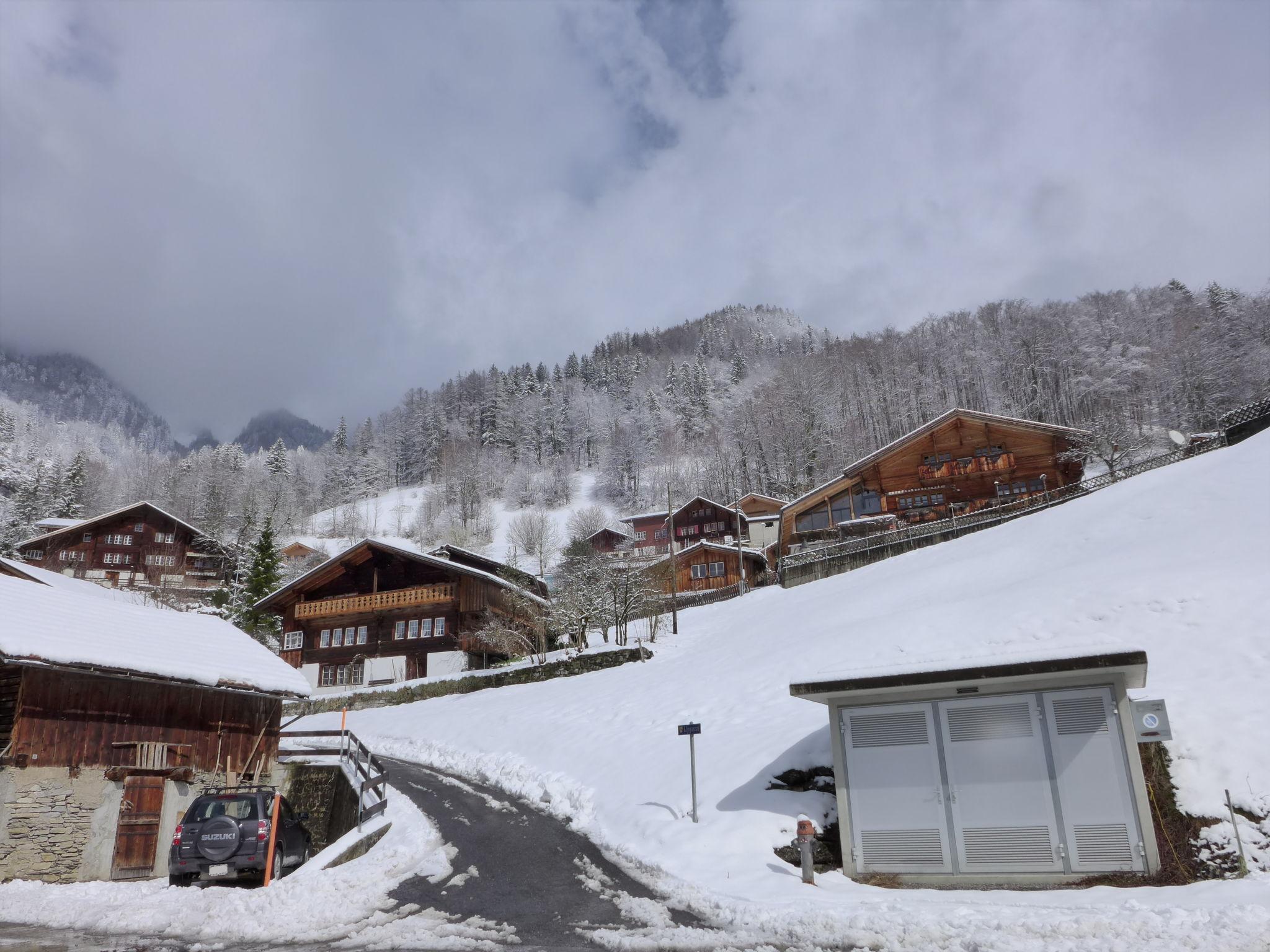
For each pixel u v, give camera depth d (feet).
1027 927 30.91
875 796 44.29
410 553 158.30
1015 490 182.50
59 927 39.55
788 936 33.55
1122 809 39.50
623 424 558.97
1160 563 71.00
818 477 348.59
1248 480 86.07
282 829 53.16
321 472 634.84
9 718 54.29
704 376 649.20
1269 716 45.16
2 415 492.54
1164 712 40.78
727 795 54.95
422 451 597.52
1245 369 288.30
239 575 219.00
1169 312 390.83
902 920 33.27
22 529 290.56
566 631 142.10
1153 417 316.19
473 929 37.01
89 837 56.34
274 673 75.20
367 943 35.12
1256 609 56.34
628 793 62.44
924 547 135.54
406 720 116.37
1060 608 68.59
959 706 43.73
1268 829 39.42
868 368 499.92
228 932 37.78
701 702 80.53
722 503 365.20
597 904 40.70
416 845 54.54
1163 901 34.76
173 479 455.63
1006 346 423.64
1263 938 27.68
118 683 61.00
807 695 46.44
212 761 68.44
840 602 110.73
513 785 74.95
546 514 428.15
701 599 180.55
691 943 33.42
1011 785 41.75
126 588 224.74
